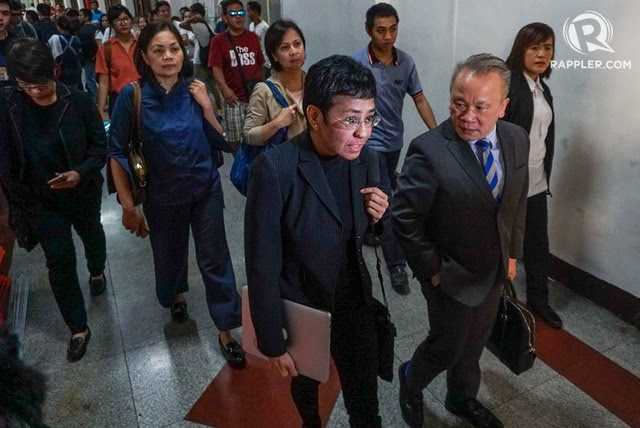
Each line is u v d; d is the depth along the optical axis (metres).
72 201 2.60
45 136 2.40
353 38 4.98
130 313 3.05
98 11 12.16
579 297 3.10
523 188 1.79
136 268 3.58
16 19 4.84
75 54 6.93
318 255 1.38
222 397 2.39
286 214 1.35
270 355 1.43
